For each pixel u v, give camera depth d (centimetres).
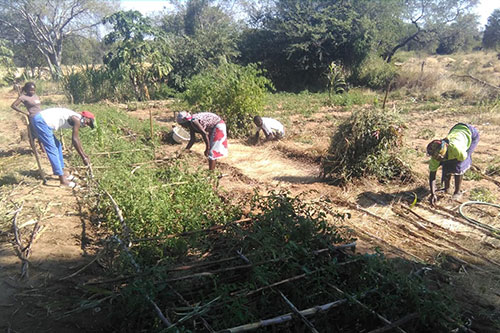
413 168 757
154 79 2261
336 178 713
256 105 1088
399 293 327
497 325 337
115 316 335
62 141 890
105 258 434
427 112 1525
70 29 3928
